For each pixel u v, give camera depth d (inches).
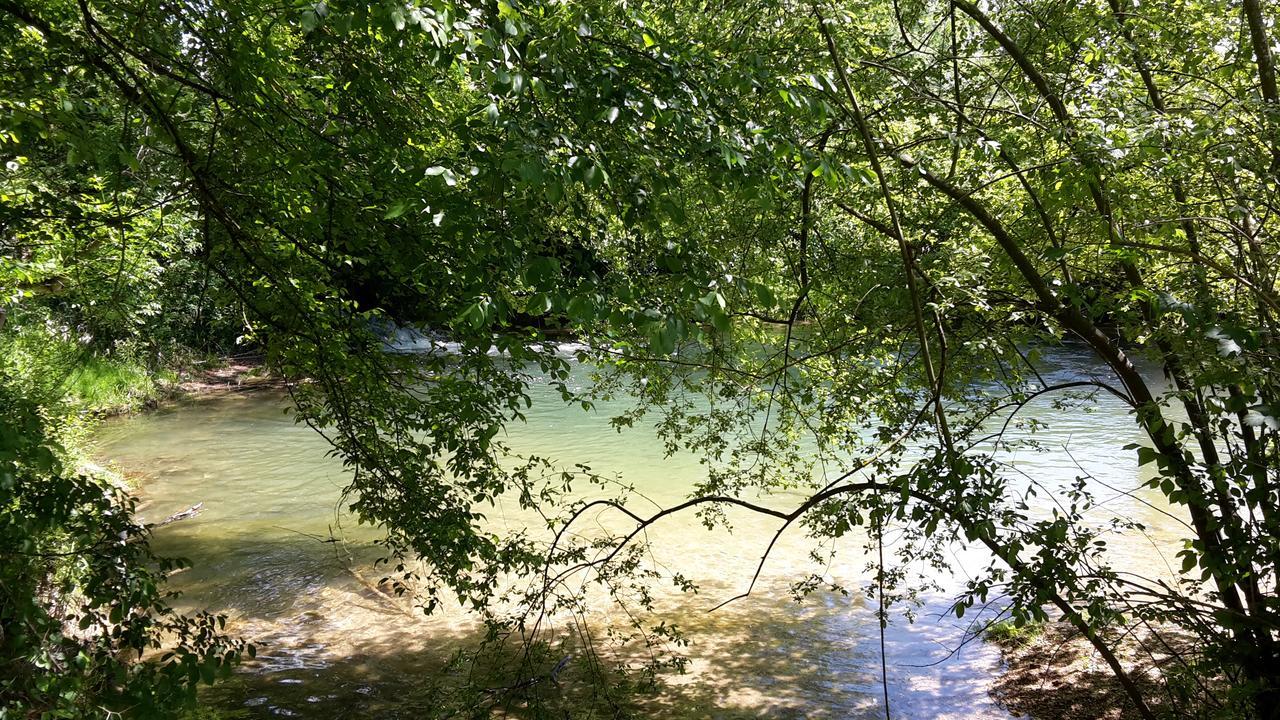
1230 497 154.7
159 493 497.0
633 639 311.7
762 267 234.5
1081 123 186.4
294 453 601.9
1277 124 169.3
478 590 224.8
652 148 130.5
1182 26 210.8
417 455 219.6
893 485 168.4
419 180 148.4
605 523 438.3
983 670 282.7
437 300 195.3
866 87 228.7
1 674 117.0
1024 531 163.8
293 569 378.3
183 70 163.2
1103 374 752.3
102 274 320.5
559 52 118.0
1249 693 167.0
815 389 259.8
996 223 197.5
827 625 324.5
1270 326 156.0
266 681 275.7
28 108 146.9
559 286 109.1
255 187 191.3
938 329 185.9
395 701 263.9
